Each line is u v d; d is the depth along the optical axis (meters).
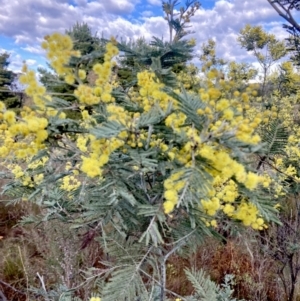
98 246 2.41
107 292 0.91
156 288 1.23
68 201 1.37
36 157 0.88
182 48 0.89
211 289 1.42
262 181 0.88
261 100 2.89
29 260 2.91
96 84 0.83
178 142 0.76
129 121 0.80
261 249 2.74
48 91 0.88
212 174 0.76
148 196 0.89
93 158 0.80
